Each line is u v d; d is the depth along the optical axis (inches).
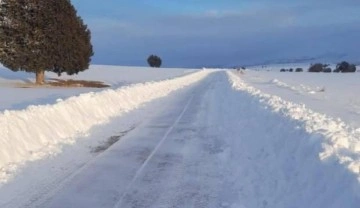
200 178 310.0
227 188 285.7
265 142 367.2
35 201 259.6
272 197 256.5
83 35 1649.9
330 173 220.2
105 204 257.4
